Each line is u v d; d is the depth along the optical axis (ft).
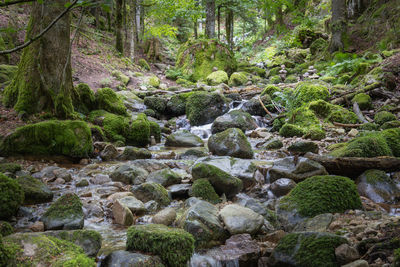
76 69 41.65
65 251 7.45
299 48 63.67
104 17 65.72
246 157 20.15
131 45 55.52
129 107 34.60
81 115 23.97
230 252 8.76
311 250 7.67
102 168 17.83
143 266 7.46
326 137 24.67
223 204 12.54
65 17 21.93
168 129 30.89
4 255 6.47
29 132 18.35
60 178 15.11
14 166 14.74
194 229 9.21
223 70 54.85
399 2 46.57
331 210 10.52
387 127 23.52
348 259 7.24
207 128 32.50
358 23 51.60
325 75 42.37
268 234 9.74
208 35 58.75
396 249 6.77
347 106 30.45
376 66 34.32
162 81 52.06
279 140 24.11
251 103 33.78
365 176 13.64
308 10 75.97
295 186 12.41
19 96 21.49
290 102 30.58
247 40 89.86
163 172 14.98
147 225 9.05
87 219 11.11
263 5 58.90
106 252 8.64
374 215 10.12
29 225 9.96
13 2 3.50
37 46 21.43
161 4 56.44
